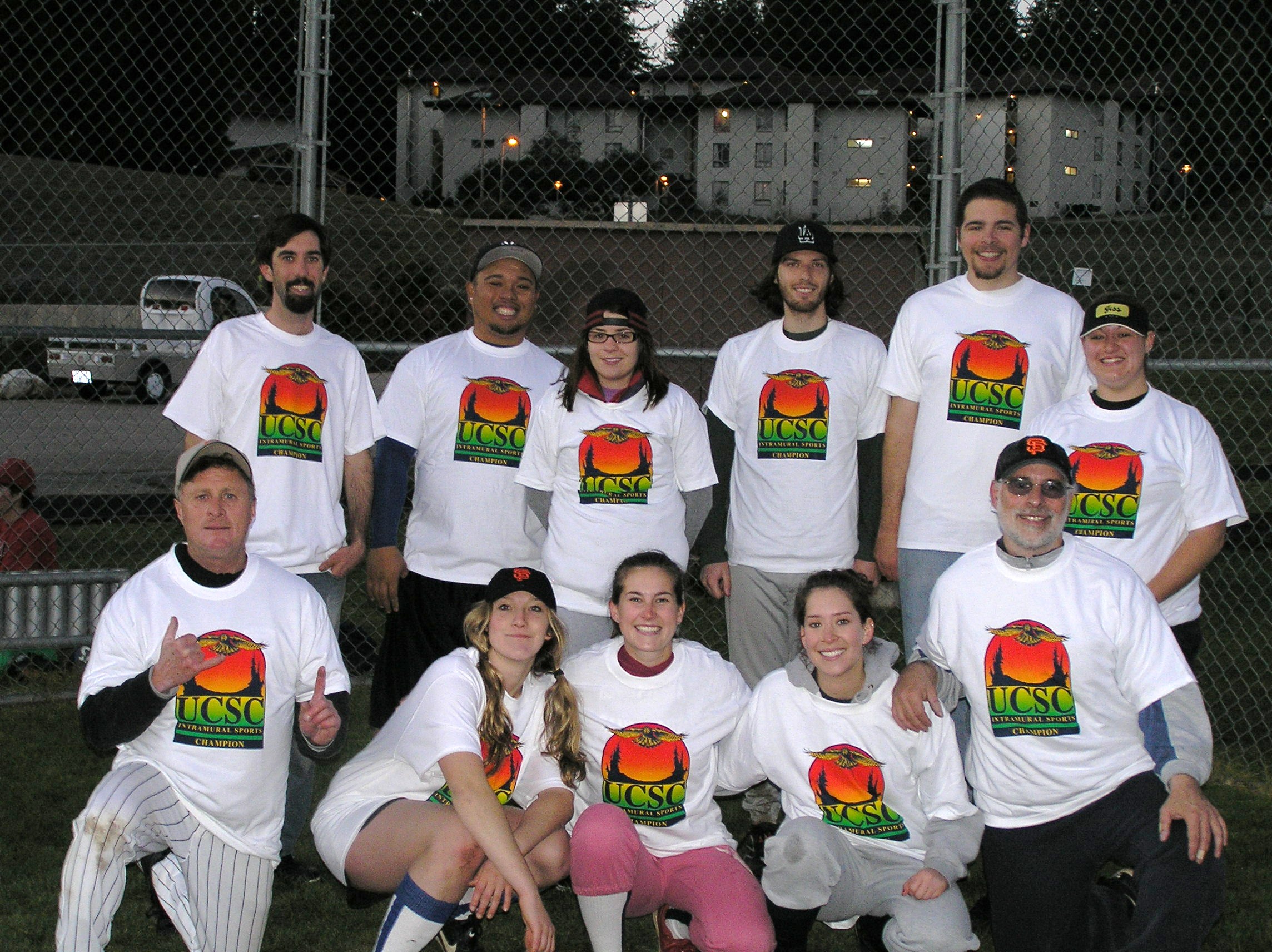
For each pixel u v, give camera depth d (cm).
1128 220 759
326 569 381
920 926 297
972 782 327
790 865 301
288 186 2211
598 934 308
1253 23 646
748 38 1434
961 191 480
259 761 302
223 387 375
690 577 655
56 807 411
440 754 299
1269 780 462
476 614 317
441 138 1955
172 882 296
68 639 536
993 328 378
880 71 1294
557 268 777
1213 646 641
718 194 1323
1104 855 303
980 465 377
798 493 397
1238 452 1058
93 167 1961
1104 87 650
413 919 292
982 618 310
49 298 1816
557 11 711
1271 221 874
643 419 374
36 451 1173
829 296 411
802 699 322
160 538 820
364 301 1038
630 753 330
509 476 406
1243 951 333
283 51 1161
